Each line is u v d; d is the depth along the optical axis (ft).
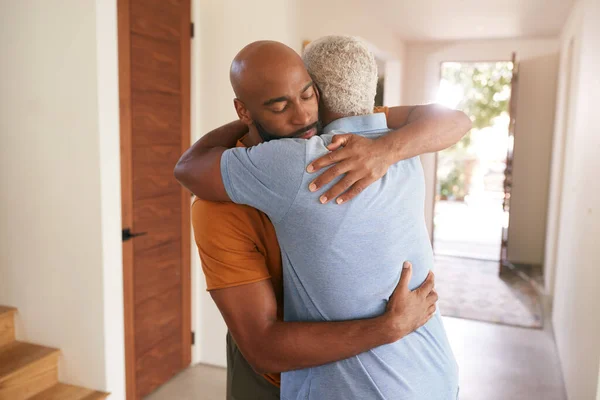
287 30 9.38
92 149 7.11
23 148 7.55
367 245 3.04
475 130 36.60
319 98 3.29
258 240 3.36
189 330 10.30
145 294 8.94
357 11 13.74
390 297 3.17
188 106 9.77
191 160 3.33
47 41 7.18
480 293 15.97
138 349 8.84
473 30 17.83
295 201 2.94
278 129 3.05
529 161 19.33
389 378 3.14
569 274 10.52
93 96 7.00
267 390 4.02
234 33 9.61
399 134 3.11
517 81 18.63
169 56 9.14
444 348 3.51
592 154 8.56
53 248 7.57
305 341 3.12
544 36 18.67
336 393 3.18
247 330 3.28
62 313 7.64
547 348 11.91
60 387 7.64
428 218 21.45
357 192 2.93
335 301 3.14
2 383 6.97
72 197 7.33
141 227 8.75
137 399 8.88
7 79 7.52
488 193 37.06
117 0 7.85
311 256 3.06
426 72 20.66
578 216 9.80
